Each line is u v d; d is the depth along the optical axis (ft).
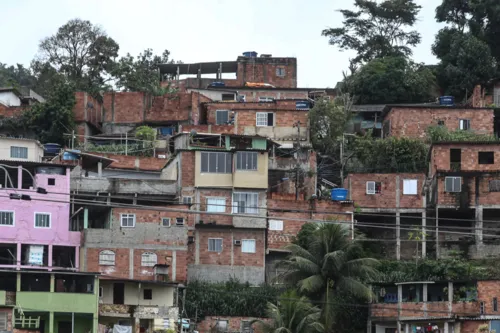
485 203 287.89
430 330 252.83
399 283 256.73
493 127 336.08
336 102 346.54
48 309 238.48
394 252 291.38
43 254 258.98
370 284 260.83
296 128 317.22
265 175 280.31
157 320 252.83
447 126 330.54
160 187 277.23
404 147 310.04
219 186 277.85
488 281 250.57
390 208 293.23
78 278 246.27
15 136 334.44
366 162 312.50
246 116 319.06
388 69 375.86
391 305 256.32
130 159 302.04
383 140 314.96
